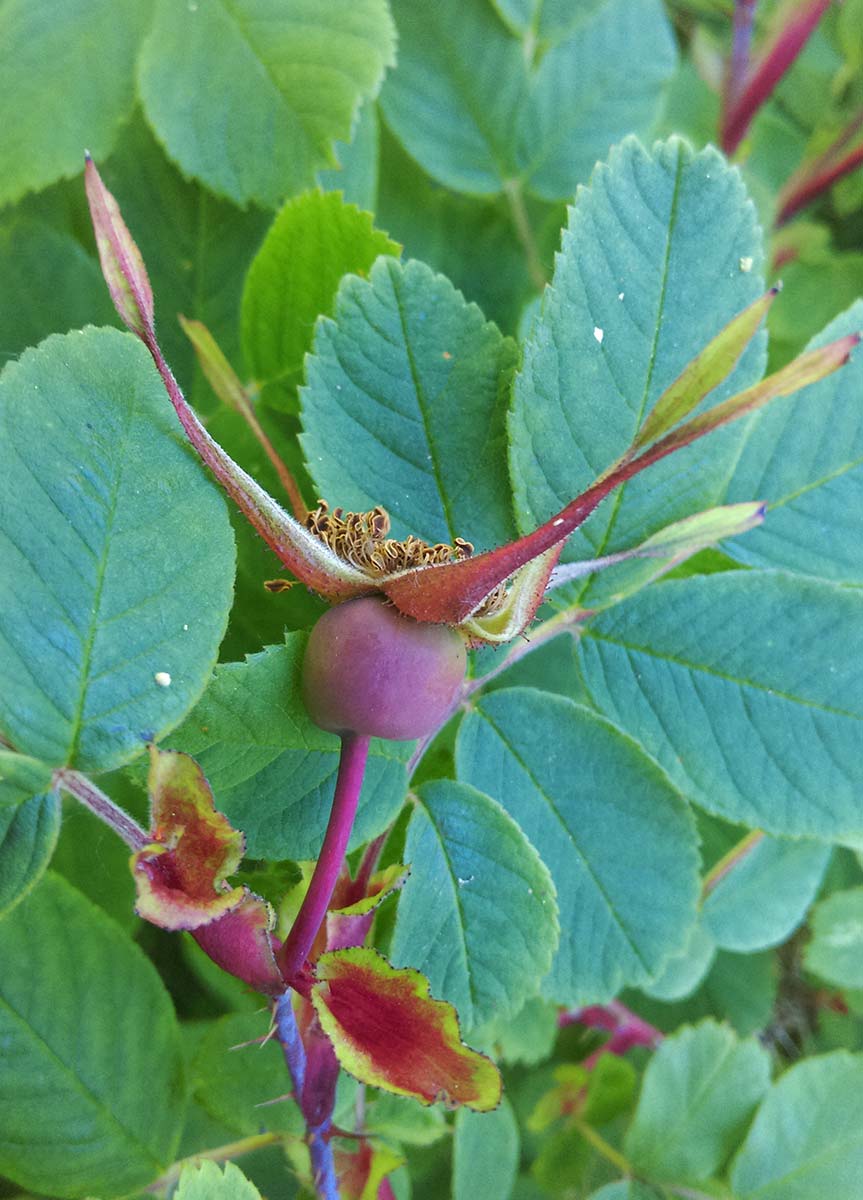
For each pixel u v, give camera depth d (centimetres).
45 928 9
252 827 8
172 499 7
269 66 12
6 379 7
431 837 9
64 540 7
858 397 10
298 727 8
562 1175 14
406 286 9
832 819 10
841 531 10
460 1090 6
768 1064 14
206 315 13
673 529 8
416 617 7
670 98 18
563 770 10
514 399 9
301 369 11
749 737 10
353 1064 6
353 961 7
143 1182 10
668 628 10
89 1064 9
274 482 12
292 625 10
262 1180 11
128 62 12
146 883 6
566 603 10
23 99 12
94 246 13
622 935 10
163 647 7
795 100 19
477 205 15
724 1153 13
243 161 12
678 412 6
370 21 12
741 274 9
